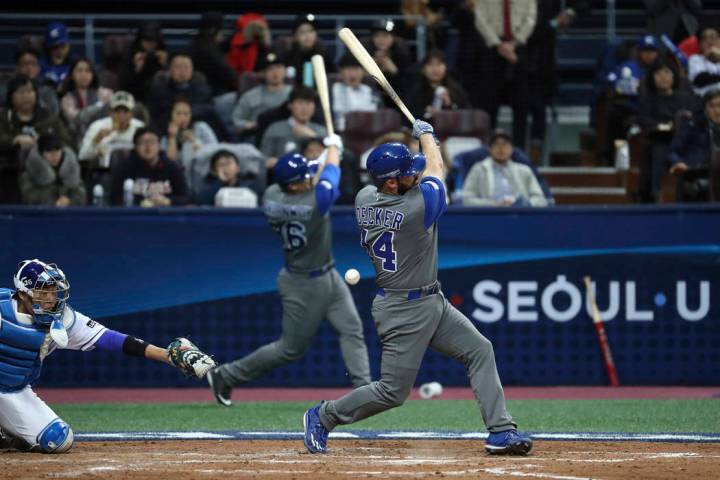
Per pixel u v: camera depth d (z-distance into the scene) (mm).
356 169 44875
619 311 42062
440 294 24078
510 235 42000
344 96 49062
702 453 24578
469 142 47875
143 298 41719
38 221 41312
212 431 29594
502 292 42000
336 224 41625
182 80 49406
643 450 25203
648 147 47500
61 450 24703
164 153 43594
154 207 41719
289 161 34219
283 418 33188
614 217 41969
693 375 42125
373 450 25266
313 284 34938
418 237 23375
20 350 24344
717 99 44250
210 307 41875
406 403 37250
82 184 44094
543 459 23297
